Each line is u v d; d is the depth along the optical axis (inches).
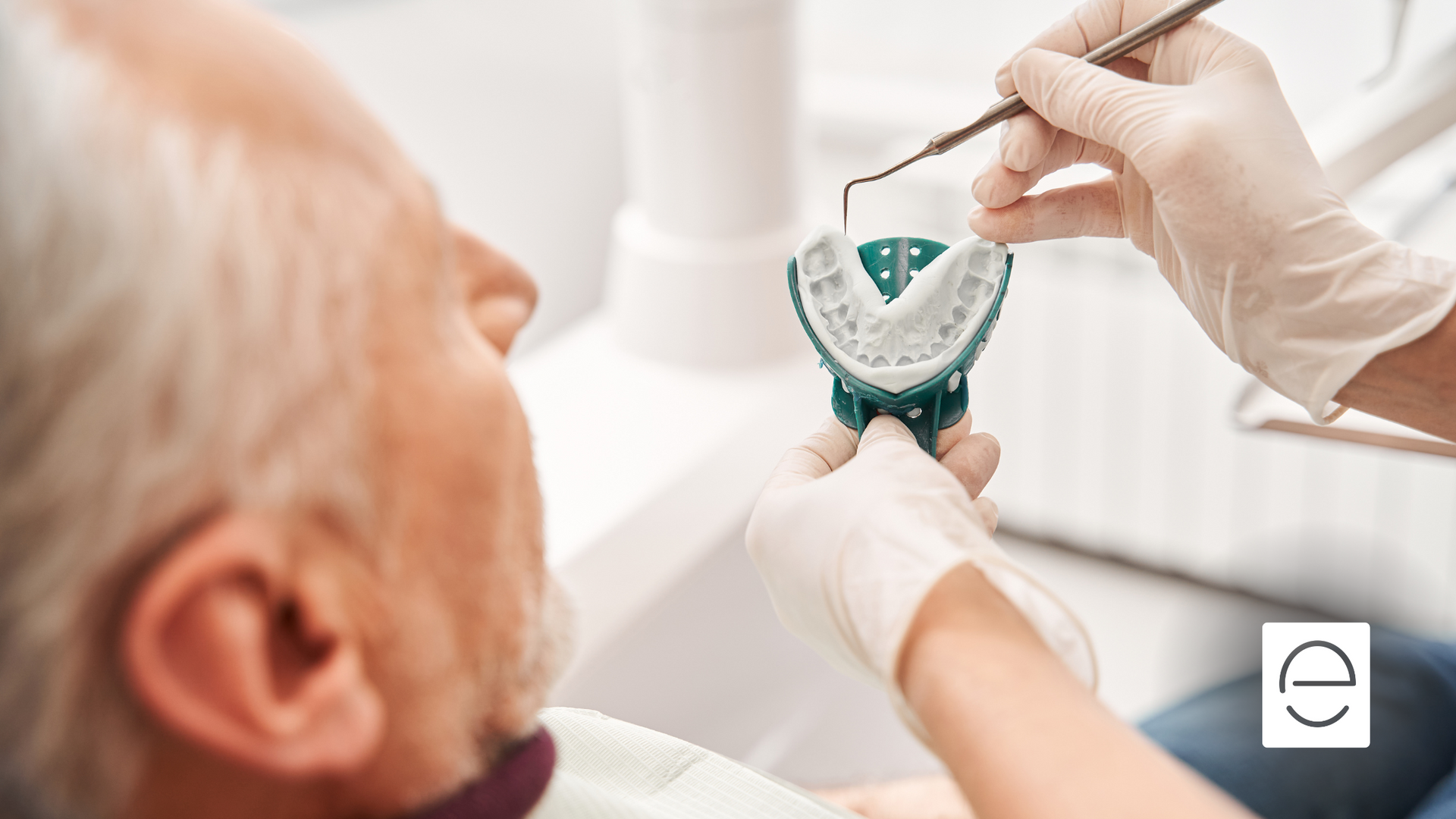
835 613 20.3
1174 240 26.8
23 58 13.3
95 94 13.4
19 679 13.7
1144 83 26.1
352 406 15.1
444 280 16.8
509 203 66.0
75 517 13.3
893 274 24.2
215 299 13.7
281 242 14.3
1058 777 15.7
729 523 57.2
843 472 21.7
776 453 59.7
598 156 71.6
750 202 59.5
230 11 15.0
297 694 14.7
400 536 15.9
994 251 23.0
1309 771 37.0
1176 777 15.7
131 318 13.2
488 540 17.0
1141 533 78.1
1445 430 26.7
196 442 13.6
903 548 19.5
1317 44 63.8
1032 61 26.4
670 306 61.3
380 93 57.0
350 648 15.2
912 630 18.3
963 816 34.8
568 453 57.2
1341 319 25.8
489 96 63.1
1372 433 35.4
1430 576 70.5
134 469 13.4
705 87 56.6
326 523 15.1
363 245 15.3
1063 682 17.2
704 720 58.8
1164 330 71.3
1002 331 76.1
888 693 18.6
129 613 13.5
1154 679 71.4
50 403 13.1
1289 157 25.7
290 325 14.4
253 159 14.3
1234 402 38.4
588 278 73.1
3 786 14.4
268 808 15.7
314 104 15.1
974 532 19.8
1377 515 71.2
